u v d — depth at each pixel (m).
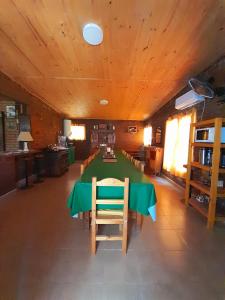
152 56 3.08
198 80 3.01
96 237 1.94
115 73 3.76
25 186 4.37
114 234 2.32
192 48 2.77
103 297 1.42
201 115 3.51
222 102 2.79
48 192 4.02
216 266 1.78
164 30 2.44
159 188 4.45
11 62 3.37
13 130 4.69
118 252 1.96
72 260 1.83
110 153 4.50
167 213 2.99
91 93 5.04
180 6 2.03
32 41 2.76
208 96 2.88
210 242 2.19
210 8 2.01
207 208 2.82
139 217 2.54
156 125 6.68
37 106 5.42
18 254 1.91
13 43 2.81
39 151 5.30
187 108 4.09
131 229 2.45
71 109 6.88
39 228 2.45
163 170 5.70
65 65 3.46
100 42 2.66
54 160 5.52
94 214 1.90
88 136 8.59
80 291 1.47
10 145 4.71
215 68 3.08
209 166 2.64
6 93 3.86
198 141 2.97
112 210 2.03
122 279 1.60
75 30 2.52
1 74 3.66
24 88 4.57
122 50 2.95
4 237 2.23
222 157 2.59
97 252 1.96
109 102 5.87
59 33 2.58
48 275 1.63
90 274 1.65
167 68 3.46
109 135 8.57
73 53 3.07
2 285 1.52
